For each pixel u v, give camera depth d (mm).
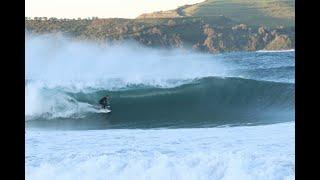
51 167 31469
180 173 30203
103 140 35656
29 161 32281
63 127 38781
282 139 34375
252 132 36875
